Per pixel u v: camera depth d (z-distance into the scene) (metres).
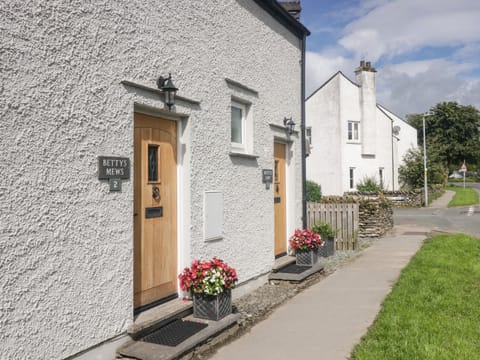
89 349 3.73
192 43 5.32
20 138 3.21
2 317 3.03
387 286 6.81
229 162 6.10
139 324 4.18
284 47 8.18
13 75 3.17
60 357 3.45
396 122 34.25
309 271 7.36
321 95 27.19
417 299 5.91
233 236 6.16
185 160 5.20
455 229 15.37
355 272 7.93
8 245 3.09
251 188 6.76
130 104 4.28
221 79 5.95
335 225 10.88
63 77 3.57
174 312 4.62
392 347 4.22
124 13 4.25
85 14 3.80
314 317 5.32
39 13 3.38
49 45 3.46
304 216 8.91
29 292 3.22
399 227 16.03
